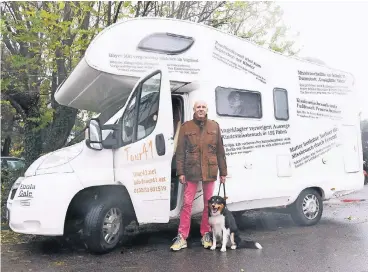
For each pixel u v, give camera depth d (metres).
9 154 20.45
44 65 9.11
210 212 5.48
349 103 8.22
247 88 6.68
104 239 5.44
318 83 7.73
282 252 5.38
